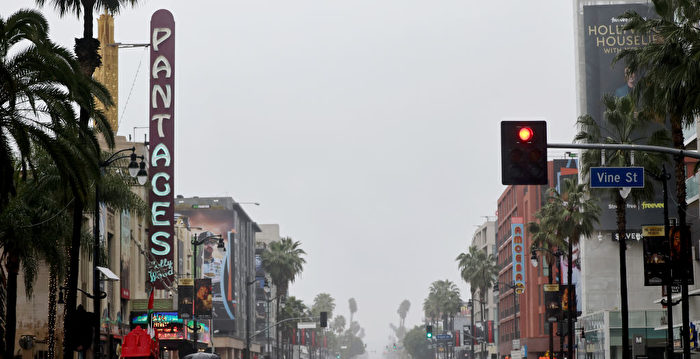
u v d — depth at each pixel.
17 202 44.34
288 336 182.62
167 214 83.69
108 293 71.81
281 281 154.12
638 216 103.38
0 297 46.62
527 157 24.42
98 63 43.22
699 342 62.97
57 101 33.47
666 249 51.31
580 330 102.00
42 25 34.81
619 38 103.12
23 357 59.84
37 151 45.97
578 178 121.81
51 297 52.03
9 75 30.77
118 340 75.06
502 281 168.88
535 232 95.25
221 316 142.12
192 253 112.31
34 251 48.50
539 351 130.62
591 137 62.88
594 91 102.69
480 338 168.25
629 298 106.06
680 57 41.75
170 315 79.12
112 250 73.62
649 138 60.44
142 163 44.41
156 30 85.00
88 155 36.34
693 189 66.56
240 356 152.25
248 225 168.50
